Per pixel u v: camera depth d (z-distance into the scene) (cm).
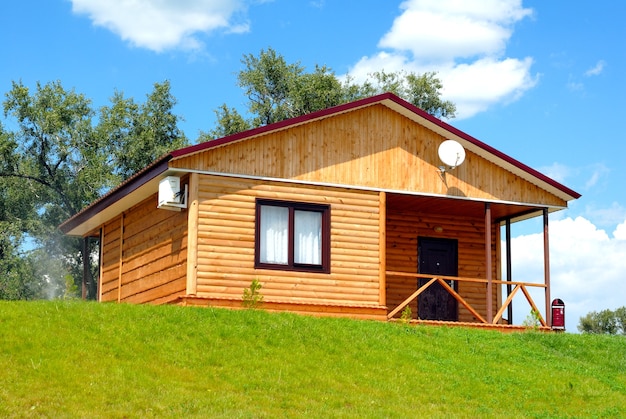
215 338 1603
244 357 1545
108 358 1454
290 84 4241
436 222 2450
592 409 1555
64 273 3731
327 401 1416
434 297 2420
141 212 2297
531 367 1750
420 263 2423
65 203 3769
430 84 4416
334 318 1869
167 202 1962
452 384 1585
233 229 1978
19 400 1270
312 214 2072
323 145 2091
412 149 2178
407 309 2081
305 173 2062
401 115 2181
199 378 1438
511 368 1723
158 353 1507
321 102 4197
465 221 2481
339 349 1661
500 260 2508
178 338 1580
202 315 1705
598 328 4069
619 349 1955
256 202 2008
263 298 1972
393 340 1773
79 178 3644
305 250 2047
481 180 2236
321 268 2045
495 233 2520
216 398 1362
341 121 2119
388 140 2158
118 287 2414
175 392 1366
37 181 3769
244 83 4272
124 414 1270
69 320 1585
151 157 3844
